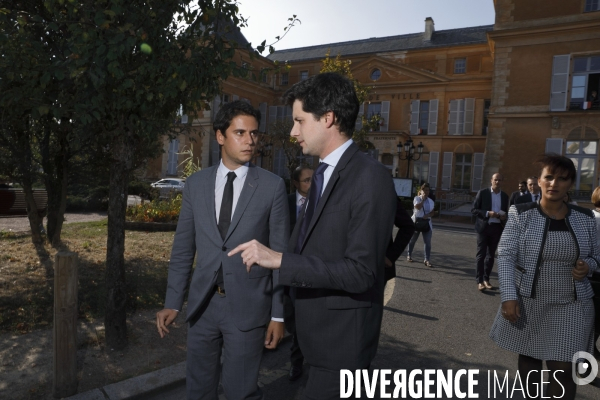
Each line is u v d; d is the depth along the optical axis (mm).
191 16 3961
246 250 1628
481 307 5797
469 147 31219
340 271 1551
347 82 1788
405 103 33125
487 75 30672
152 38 3639
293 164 28156
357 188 1638
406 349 4219
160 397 3111
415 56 33688
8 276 5793
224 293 2262
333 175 1718
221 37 3930
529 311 2650
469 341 4484
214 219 2311
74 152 7223
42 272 6109
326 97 1741
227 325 2246
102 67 3348
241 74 4031
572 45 21000
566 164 2590
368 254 1570
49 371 3311
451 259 9586
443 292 6523
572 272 2561
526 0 21797
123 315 3779
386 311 5453
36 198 8516
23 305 4699
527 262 2662
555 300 2580
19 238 8727
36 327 4172
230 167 2400
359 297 1692
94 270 6297
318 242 1704
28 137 6797
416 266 8562
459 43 31906
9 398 2900
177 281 2416
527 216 2723
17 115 4461
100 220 12992
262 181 2340
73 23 3328
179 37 3910
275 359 3891
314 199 1800
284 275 1585
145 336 4074
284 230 2357
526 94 22031
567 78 21109
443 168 31938
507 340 2734
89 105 3455
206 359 2342
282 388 3350
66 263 2895
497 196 6855
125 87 3410
